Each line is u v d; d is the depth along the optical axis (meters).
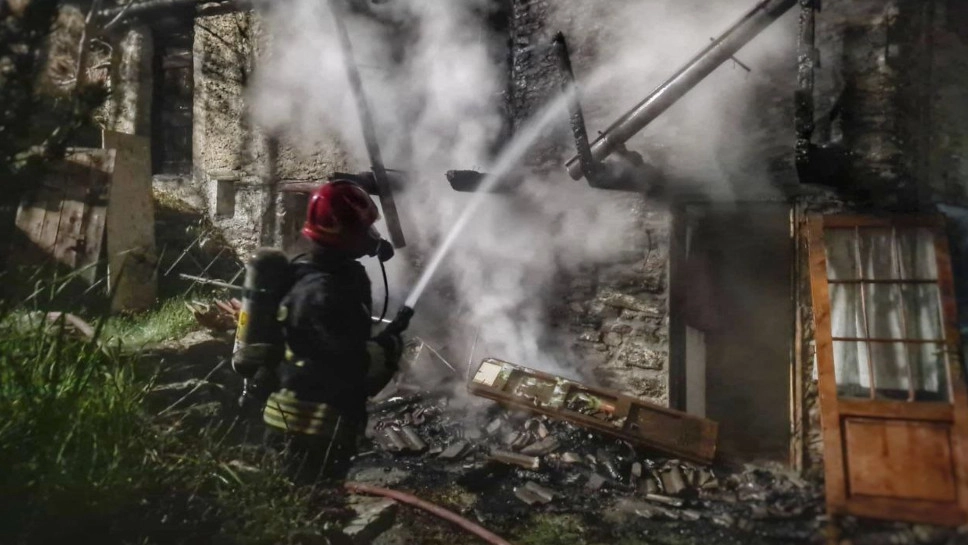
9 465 2.39
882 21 4.29
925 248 4.18
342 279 3.00
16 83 2.46
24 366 2.85
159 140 8.00
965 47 4.61
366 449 4.92
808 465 4.37
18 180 2.53
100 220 5.68
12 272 3.04
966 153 4.59
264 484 3.02
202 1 7.24
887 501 3.55
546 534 3.74
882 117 4.29
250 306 2.90
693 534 3.73
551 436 4.92
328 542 3.01
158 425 3.22
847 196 4.47
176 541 2.62
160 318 5.54
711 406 6.32
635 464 4.56
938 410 3.72
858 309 4.23
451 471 4.58
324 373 2.94
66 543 2.41
